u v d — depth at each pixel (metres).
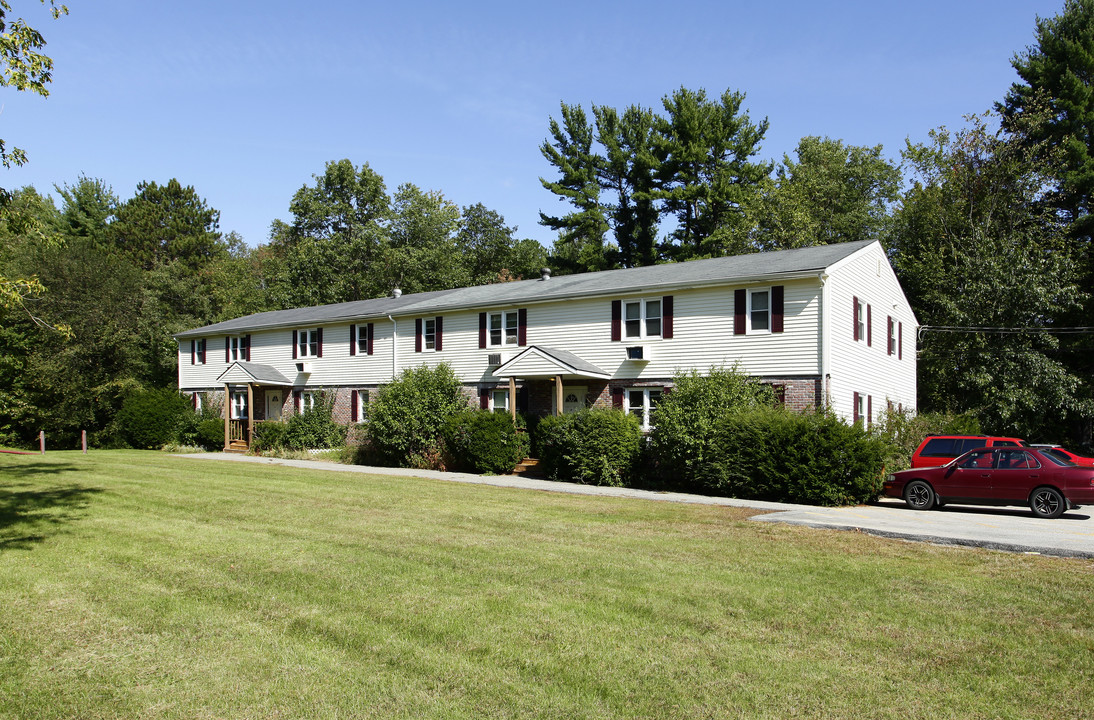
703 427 18.77
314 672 5.96
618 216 48.66
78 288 39.28
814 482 16.78
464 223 59.91
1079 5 37.78
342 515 13.84
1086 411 31.62
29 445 36.50
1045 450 18.59
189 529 12.16
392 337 31.20
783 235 41.31
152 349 42.81
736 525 13.14
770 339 21.56
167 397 36.19
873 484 16.97
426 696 5.51
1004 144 35.47
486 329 28.08
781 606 7.77
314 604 7.79
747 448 17.83
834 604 7.86
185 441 35.47
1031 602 7.94
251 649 6.48
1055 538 11.65
